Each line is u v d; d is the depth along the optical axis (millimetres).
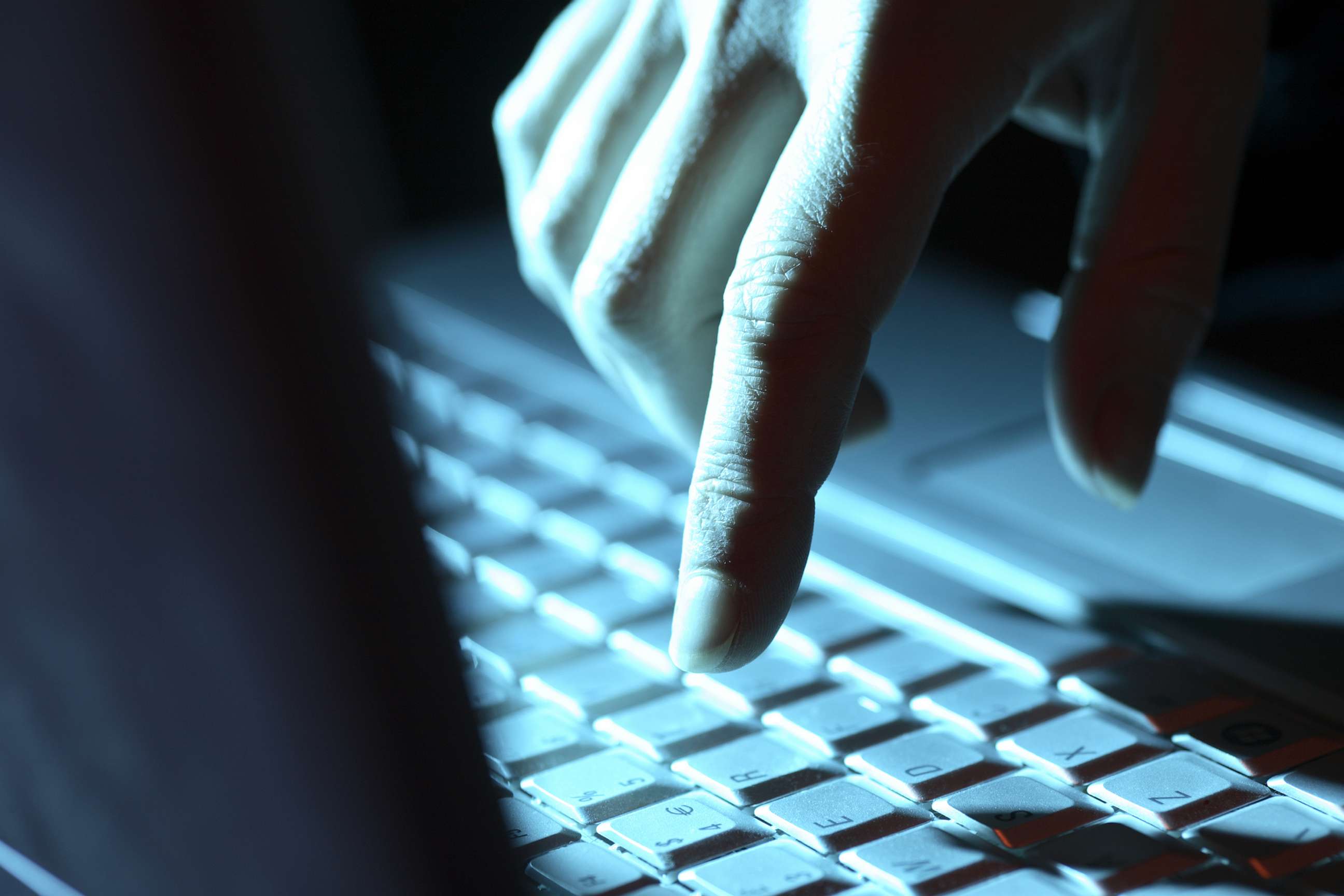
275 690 222
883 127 423
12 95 192
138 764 237
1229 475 534
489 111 991
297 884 229
